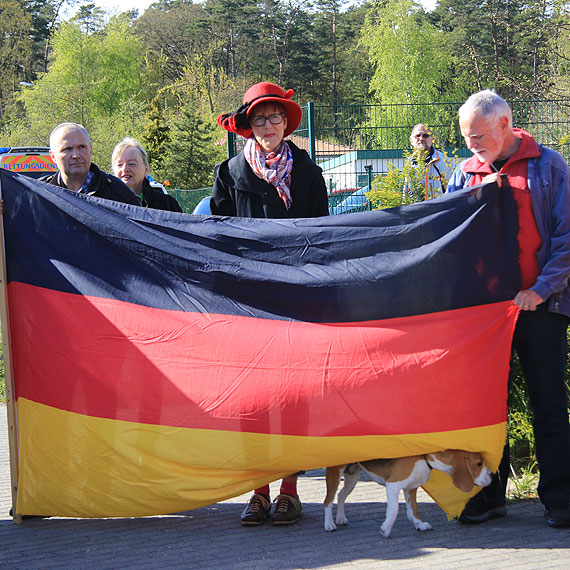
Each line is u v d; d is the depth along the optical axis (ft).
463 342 14.28
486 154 14.62
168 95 248.52
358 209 42.75
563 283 14.28
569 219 14.44
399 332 14.44
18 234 15.88
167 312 15.33
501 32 206.80
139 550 14.11
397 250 14.71
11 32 248.52
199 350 15.05
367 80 284.20
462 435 14.17
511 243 14.44
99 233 15.70
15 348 15.85
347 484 15.20
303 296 14.97
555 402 14.79
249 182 16.46
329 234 15.05
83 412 15.29
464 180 15.62
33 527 15.57
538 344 14.78
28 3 306.76
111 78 244.01
